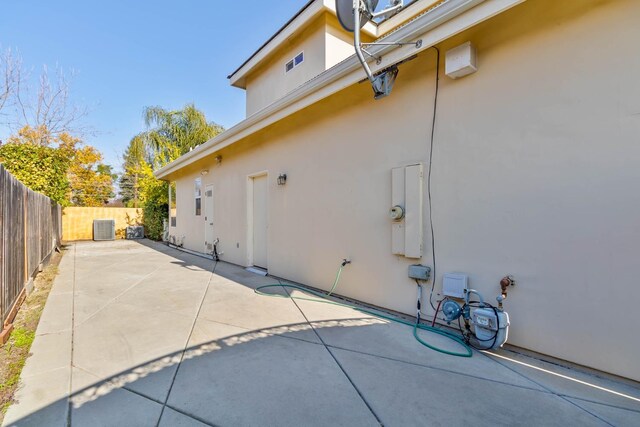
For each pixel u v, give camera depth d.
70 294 4.93
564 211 2.59
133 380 2.35
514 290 2.87
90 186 22.22
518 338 2.84
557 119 2.63
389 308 3.99
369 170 4.28
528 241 2.79
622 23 2.32
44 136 13.53
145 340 3.10
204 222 9.78
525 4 2.74
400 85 3.88
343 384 2.30
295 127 5.71
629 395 2.15
